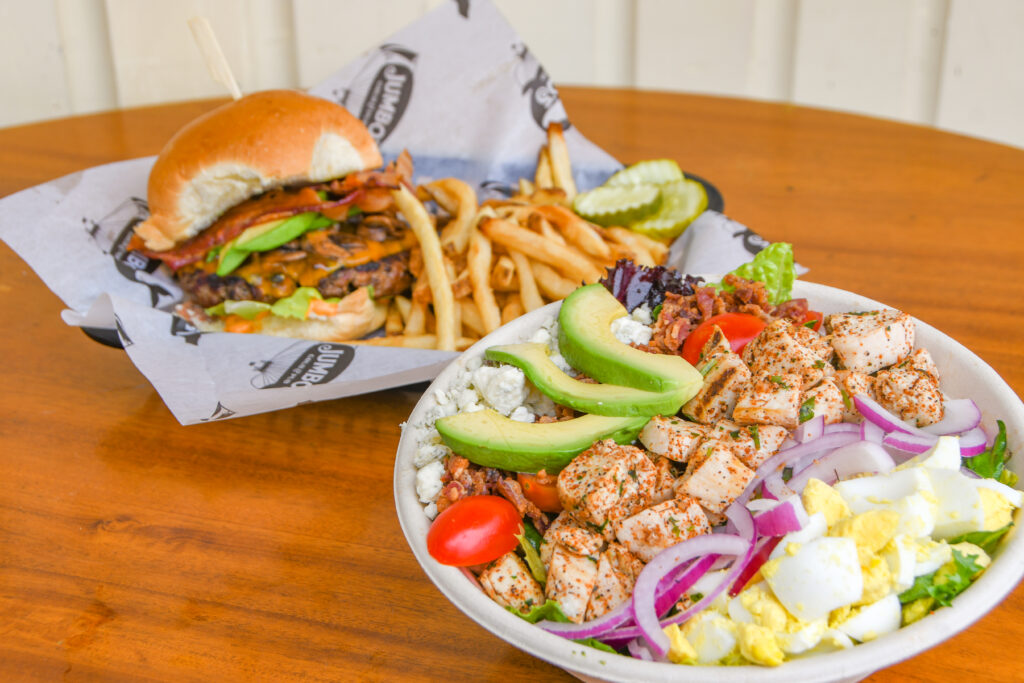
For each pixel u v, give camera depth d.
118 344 0.62
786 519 0.44
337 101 0.76
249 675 0.46
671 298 0.53
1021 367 0.58
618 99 0.93
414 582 0.49
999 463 0.47
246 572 0.50
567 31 1.24
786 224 0.71
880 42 1.17
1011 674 0.45
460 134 0.75
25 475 0.55
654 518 0.45
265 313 0.66
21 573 0.50
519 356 0.50
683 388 0.48
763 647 0.41
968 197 0.73
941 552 0.43
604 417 0.48
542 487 0.47
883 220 0.71
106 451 0.56
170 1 1.14
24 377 0.61
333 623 0.48
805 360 0.49
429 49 0.76
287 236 0.66
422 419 0.50
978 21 1.13
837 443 0.47
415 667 0.46
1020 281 0.64
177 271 0.67
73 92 1.18
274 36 1.21
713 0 1.19
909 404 0.48
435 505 0.47
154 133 0.85
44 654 0.47
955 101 1.19
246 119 0.66
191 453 0.56
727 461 0.46
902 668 0.45
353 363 0.58
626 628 0.43
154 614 0.48
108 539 0.52
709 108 0.91
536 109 0.75
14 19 1.12
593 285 0.53
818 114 0.89
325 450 0.56
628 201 0.70
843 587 0.42
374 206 0.67
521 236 0.65
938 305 0.63
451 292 0.64
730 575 0.43
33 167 0.77
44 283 0.68
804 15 1.18
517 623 0.42
